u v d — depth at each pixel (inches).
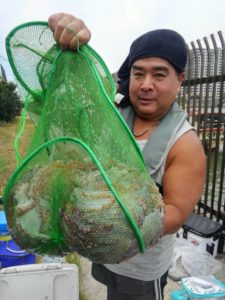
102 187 38.6
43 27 50.7
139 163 43.6
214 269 134.6
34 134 47.8
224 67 162.1
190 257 136.3
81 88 46.0
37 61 52.2
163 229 45.2
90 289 126.7
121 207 36.5
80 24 46.5
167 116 55.1
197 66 185.0
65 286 97.5
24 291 95.2
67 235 40.2
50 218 42.2
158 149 52.0
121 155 43.9
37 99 54.3
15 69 52.6
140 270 63.6
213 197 171.9
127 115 60.2
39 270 96.0
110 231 37.2
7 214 43.3
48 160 43.3
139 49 52.6
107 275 69.6
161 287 69.2
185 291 108.0
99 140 44.6
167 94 53.2
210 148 177.0
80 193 38.9
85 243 38.6
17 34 50.8
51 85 47.1
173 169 51.1
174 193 49.4
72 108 45.6
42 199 42.2
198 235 146.0
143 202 40.2
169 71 52.2
